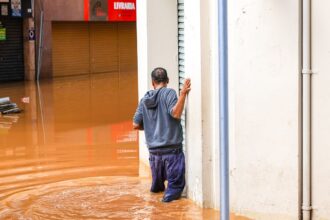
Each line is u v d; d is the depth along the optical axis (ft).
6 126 58.65
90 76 110.83
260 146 28.14
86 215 31.04
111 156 45.29
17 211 32.14
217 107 30.09
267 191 28.22
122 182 37.42
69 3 108.06
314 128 26.73
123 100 76.18
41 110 68.69
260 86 27.73
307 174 26.96
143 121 32.86
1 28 99.76
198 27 30.07
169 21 38.70
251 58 27.81
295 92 26.76
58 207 32.58
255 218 28.71
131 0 119.75
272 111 27.55
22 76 103.96
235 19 28.04
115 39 120.47
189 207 31.30
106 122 60.44
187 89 31.24
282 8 26.63
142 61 40.42
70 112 67.05
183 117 34.04
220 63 19.48
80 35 113.19
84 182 37.68
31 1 102.27
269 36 27.14
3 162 43.93
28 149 48.32
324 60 26.17
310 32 26.27
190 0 30.83
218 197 30.63
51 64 106.63
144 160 42.70
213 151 30.63
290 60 26.73
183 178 32.53
